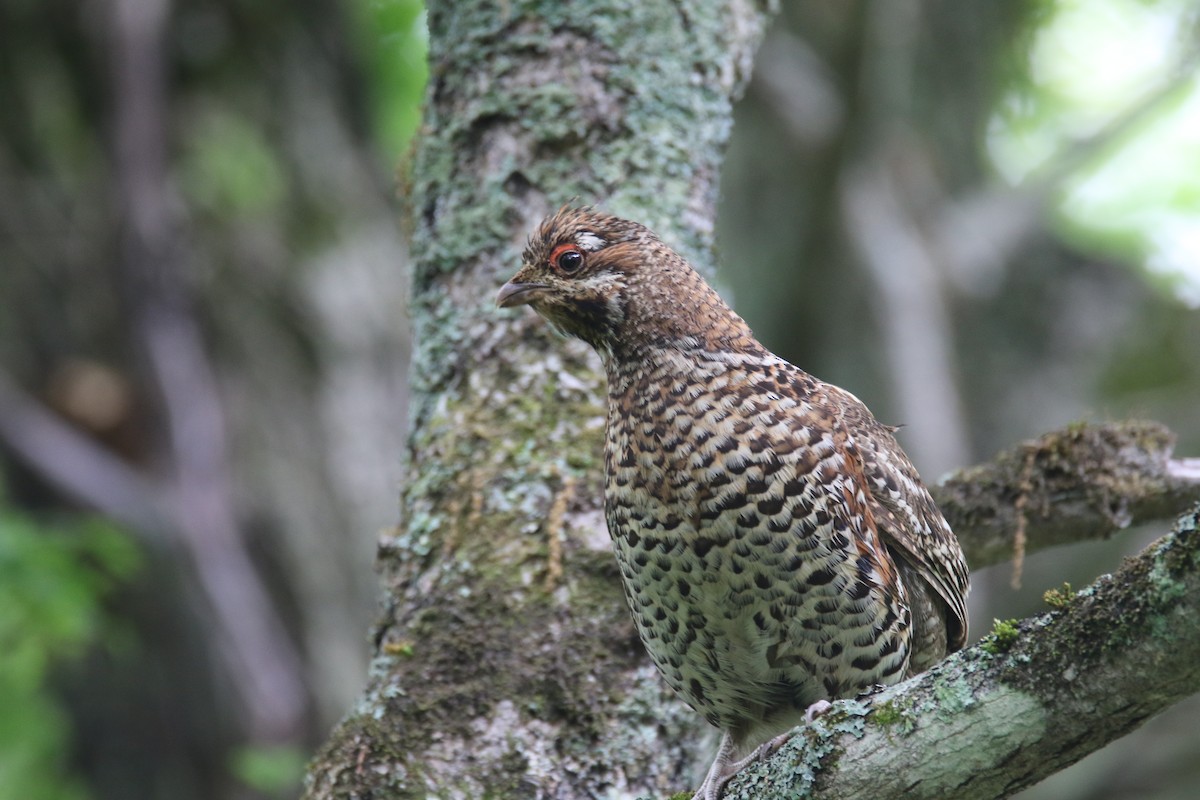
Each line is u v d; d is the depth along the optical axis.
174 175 13.14
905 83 16.94
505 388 7.10
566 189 7.38
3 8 13.22
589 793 6.34
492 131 7.50
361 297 13.55
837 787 5.13
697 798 6.01
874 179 17.00
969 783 4.93
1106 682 4.60
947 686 4.98
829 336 16.69
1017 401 18.67
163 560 12.27
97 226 12.98
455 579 6.69
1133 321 19.52
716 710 6.65
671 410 6.39
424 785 6.26
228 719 12.36
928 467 15.95
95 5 13.16
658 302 6.66
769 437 6.25
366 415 13.16
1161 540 4.53
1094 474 7.42
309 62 14.16
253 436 12.77
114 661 12.55
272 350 13.08
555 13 7.58
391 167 15.81
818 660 6.35
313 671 12.49
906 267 16.66
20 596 11.39
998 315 18.92
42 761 12.35
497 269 7.30
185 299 12.87
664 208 7.42
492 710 6.41
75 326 12.81
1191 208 18.64
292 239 13.47
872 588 6.31
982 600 16.23
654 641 6.45
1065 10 18.38
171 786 12.54
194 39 13.57
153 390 12.69
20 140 13.08
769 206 16.59
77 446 12.46
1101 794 14.75
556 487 6.84
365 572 12.81
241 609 12.38
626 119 7.49
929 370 16.36
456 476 6.95
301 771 11.64
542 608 6.59
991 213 17.52
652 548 6.30
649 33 7.63
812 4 16.08
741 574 6.22
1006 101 18.86
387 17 15.66
